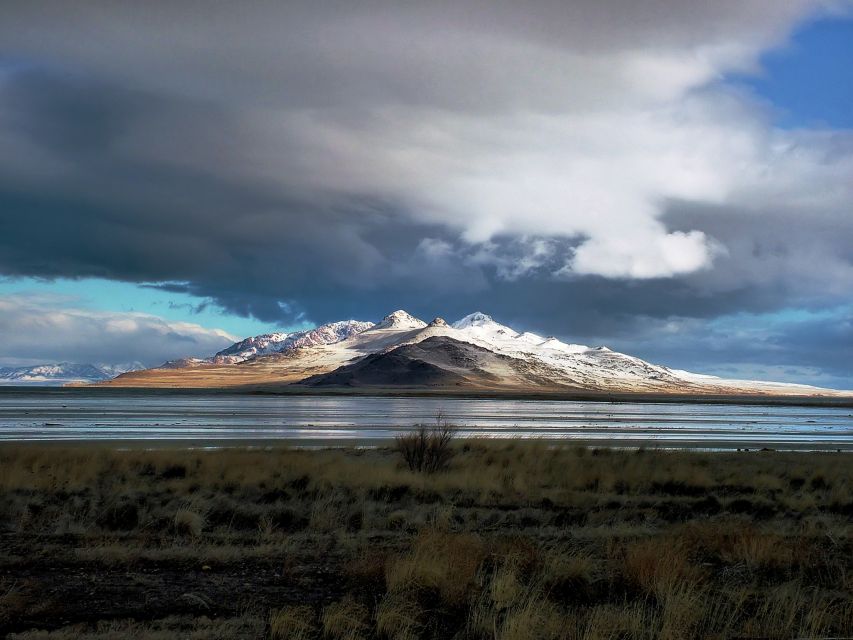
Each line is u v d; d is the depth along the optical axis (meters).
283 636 8.27
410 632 8.55
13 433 46.31
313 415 77.75
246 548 12.91
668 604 9.21
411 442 25.59
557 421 75.69
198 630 8.38
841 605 9.99
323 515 15.81
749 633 8.88
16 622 8.59
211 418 68.12
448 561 10.61
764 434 62.03
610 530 15.26
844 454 38.47
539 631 8.56
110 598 9.66
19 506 16.42
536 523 16.45
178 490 19.30
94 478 21.17
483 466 25.27
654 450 36.03
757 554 12.54
